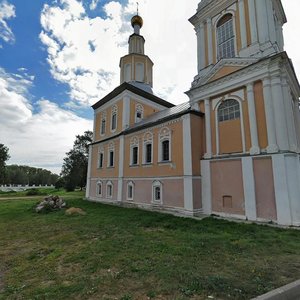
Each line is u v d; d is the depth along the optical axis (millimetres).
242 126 12586
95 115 29391
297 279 4520
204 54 16469
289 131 11070
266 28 12852
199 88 15016
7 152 57844
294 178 10305
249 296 3854
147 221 11195
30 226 10922
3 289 4406
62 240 8141
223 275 4723
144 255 6141
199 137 14805
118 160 21797
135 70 28109
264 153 11273
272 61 11414
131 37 29859
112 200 21797
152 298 3869
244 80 12594
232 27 14875
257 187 11352
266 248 6637
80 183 53094
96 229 9805
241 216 11828
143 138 18844
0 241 8250
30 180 115625
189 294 3945
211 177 13688
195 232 8891
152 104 26641
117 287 4289
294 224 9836
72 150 52906
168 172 15680
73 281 4641
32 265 5746
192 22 17688
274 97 11336
